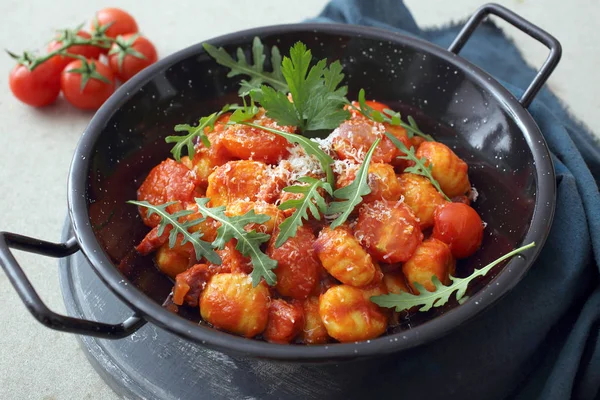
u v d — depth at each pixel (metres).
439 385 0.43
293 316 0.40
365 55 0.49
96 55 0.61
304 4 0.68
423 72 0.48
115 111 0.44
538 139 0.43
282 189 0.43
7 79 0.62
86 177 0.41
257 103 0.48
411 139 0.47
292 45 0.49
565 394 0.43
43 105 0.60
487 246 0.44
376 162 0.44
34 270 0.51
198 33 0.66
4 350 0.48
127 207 0.44
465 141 0.47
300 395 0.42
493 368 0.43
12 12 0.67
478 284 0.40
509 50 0.60
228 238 0.40
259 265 0.40
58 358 0.47
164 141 0.47
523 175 0.43
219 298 0.40
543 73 0.45
